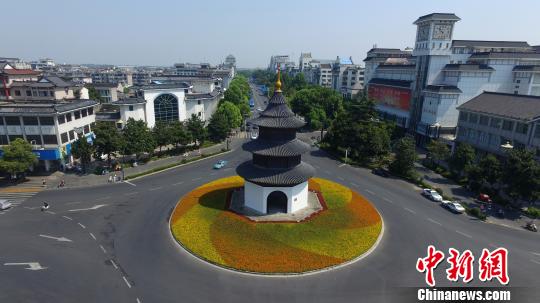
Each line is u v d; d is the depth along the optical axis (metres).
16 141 63.03
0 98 105.75
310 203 53.69
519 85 89.75
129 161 78.69
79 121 78.25
